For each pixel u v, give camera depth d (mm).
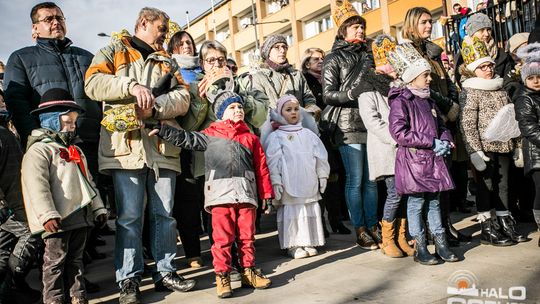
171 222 3883
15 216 3734
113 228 7844
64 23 4508
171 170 3898
